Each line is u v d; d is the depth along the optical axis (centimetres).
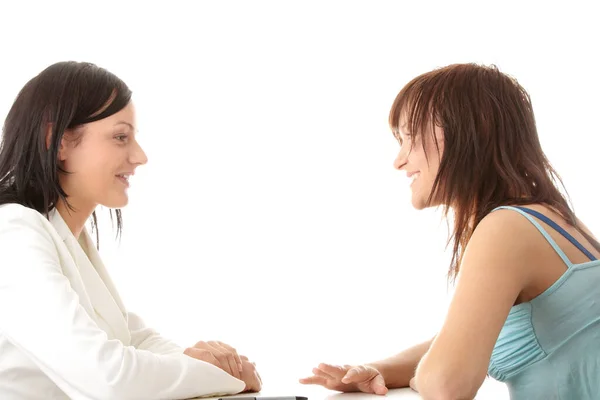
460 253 135
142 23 408
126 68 407
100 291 150
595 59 387
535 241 122
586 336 123
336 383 149
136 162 152
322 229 429
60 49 384
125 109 150
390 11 414
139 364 126
